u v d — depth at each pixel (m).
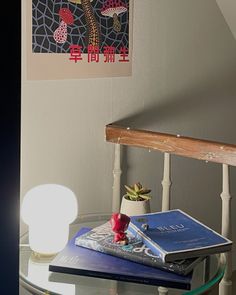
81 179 1.93
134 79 2.07
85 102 1.90
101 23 1.90
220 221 2.57
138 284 1.36
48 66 1.76
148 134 1.91
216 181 2.52
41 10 1.72
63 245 1.51
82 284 1.38
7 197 0.80
